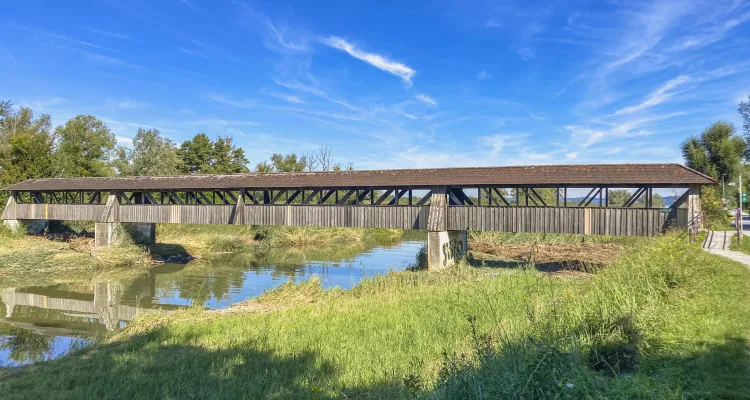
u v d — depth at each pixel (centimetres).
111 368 738
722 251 1272
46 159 3512
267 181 2120
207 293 1669
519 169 1781
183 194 3447
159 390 632
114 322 1280
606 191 1600
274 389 615
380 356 723
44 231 2866
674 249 947
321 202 2056
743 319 645
